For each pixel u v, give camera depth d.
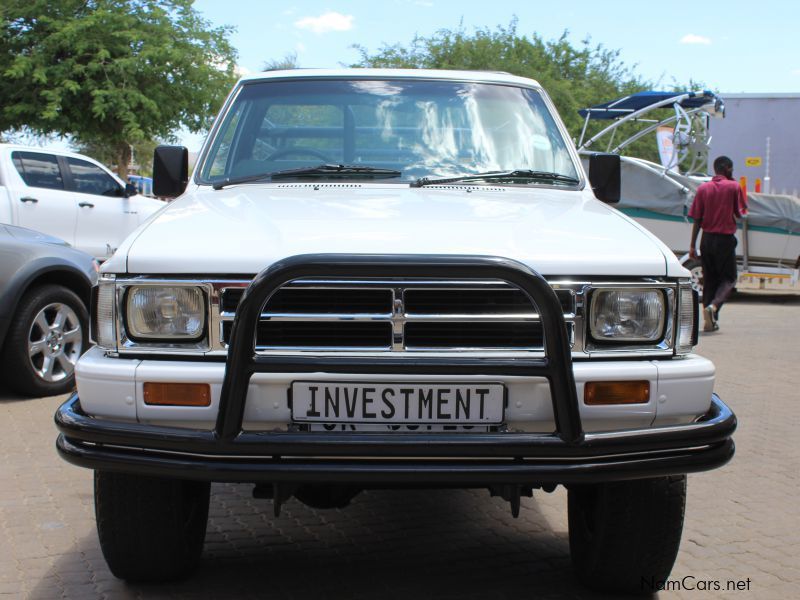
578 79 35.19
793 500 4.66
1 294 6.32
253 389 2.75
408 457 2.64
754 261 14.90
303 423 2.75
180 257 2.84
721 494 4.76
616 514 3.16
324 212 3.28
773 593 3.47
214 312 2.82
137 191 12.25
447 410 2.75
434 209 3.38
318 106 4.30
